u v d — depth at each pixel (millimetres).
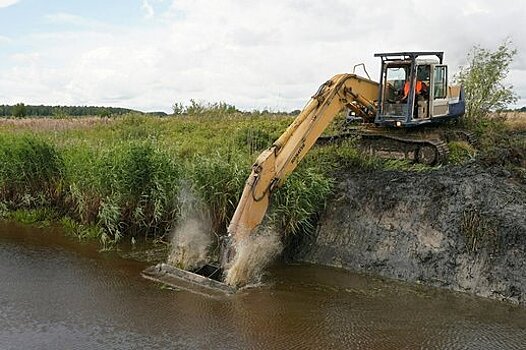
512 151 15336
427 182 11477
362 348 7688
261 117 25406
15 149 14023
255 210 10195
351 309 8977
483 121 18141
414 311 8953
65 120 27203
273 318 8516
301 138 11141
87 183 12883
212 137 19672
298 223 11352
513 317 8781
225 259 9906
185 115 29734
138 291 9383
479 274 9781
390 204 11266
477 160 14117
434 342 7926
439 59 15445
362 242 11094
